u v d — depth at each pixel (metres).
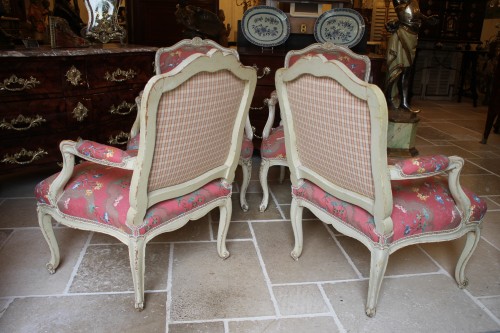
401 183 1.65
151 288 1.72
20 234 2.11
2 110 2.23
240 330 1.51
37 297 1.64
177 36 4.29
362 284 1.80
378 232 1.45
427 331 1.53
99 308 1.59
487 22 6.31
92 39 2.77
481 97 6.55
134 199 1.41
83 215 1.54
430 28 6.02
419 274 1.89
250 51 3.18
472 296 1.74
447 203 1.57
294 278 1.83
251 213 2.46
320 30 3.19
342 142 1.47
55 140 2.47
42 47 2.50
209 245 2.07
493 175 3.25
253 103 3.21
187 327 1.51
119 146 2.87
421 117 5.32
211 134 1.63
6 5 2.52
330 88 1.43
